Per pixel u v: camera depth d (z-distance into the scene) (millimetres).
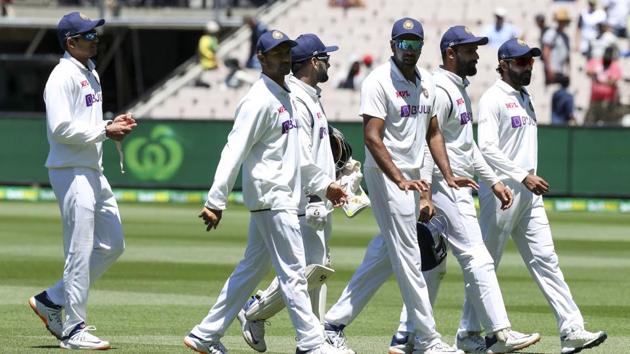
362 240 64062
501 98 31875
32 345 31328
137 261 53312
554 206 84875
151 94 111750
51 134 30188
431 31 112938
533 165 32156
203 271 50000
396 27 28328
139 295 42688
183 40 127688
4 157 92750
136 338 32938
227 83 109938
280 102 27344
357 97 105312
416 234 28875
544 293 31812
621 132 83625
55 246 59469
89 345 30453
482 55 105688
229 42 116000
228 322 28484
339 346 30359
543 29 98500
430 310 28984
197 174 90000
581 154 84312
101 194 31219
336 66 111500
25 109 119312
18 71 119250
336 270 50938
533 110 32375
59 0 127750
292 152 27516
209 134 89688
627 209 83812
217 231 67688
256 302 29609
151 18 122375
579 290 45594
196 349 28531
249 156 27422
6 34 127438
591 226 73375
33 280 46812
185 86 111438
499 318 30203
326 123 30734
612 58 92938
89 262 30734
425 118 29047
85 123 30266
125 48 125562
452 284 47281
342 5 117188
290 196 27453
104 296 42312
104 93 127625
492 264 30406
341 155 32000
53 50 129125
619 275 50281
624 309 40688
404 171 28781
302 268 27422
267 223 27344
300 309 27250
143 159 90938
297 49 30281
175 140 90250
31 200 91562
